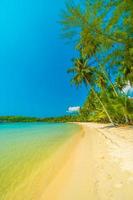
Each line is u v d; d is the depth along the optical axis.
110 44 6.38
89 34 6.33
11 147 17.19
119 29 6.11
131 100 38.16
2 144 19.44
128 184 6.58
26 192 6.98
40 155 13.27
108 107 44.03
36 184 7.79
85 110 97.12
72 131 35.88
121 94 38.97
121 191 6.08
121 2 5.71
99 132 29.25
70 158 11.84
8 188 7.43
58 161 11.37
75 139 21.73
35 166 10.46
